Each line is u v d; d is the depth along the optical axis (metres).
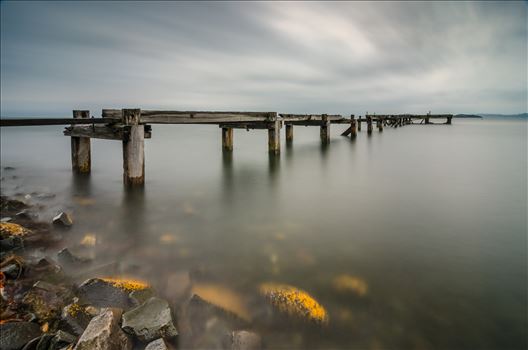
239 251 5.29
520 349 3.12
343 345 3.20
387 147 21.80
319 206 7.90
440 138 30.20
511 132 40.66
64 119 6.58
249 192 9.41
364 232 6.07
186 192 9.39
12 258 4.55
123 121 8.04
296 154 17.89
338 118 25.28
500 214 7.03
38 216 7.10
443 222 6.57
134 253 5.23
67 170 13.41
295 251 5.27
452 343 3.21
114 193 9.13
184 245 5.56
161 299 3.66
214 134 52.19
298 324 3.44
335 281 4.28
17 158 17.72
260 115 13.84
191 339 3.27
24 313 3.62
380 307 3.73
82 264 4.85
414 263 4.81
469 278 4.35
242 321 3.48
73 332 3.32
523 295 3.96
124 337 3.12
